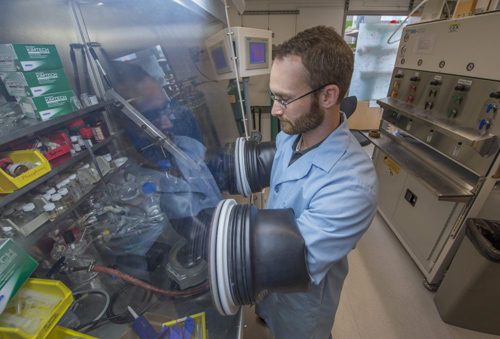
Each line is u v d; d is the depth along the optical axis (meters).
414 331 1.43
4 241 0.48
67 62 0.94
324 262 0.62
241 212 0.60
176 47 1.04
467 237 1.30
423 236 1.73
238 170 0.99
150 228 0.85
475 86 1.25
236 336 0.72
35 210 0.72
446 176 1.47
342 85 0.62
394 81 1.97
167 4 0.89
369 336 1.42
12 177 0.60
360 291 1.67
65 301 0.56
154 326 0.71
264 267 0.54
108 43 0.98
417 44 1.67
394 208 2.08
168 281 0.78
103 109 0.99
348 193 0.62
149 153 0.91
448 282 1.44
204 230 0.68
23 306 0.54
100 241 0.84
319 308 0.90
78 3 0.92
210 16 1.03
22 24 0.77
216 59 1.24
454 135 1.23
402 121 1.86
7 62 0.68
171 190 0.76
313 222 0.62
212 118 1.14
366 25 3.27
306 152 0.77
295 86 0.61
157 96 0.95
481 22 1.18
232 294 0.55
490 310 1.31
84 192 0.88
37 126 0.69
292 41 0.61
